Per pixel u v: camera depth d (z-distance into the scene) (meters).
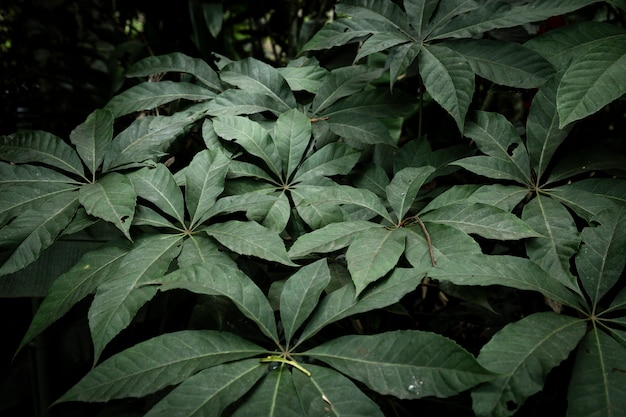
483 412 0.55
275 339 0.66
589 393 0.55
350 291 0.68
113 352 1.31
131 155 0.88
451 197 0.82
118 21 2.28
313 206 0.82
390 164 1.09
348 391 0.58
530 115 0.88
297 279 0.69
